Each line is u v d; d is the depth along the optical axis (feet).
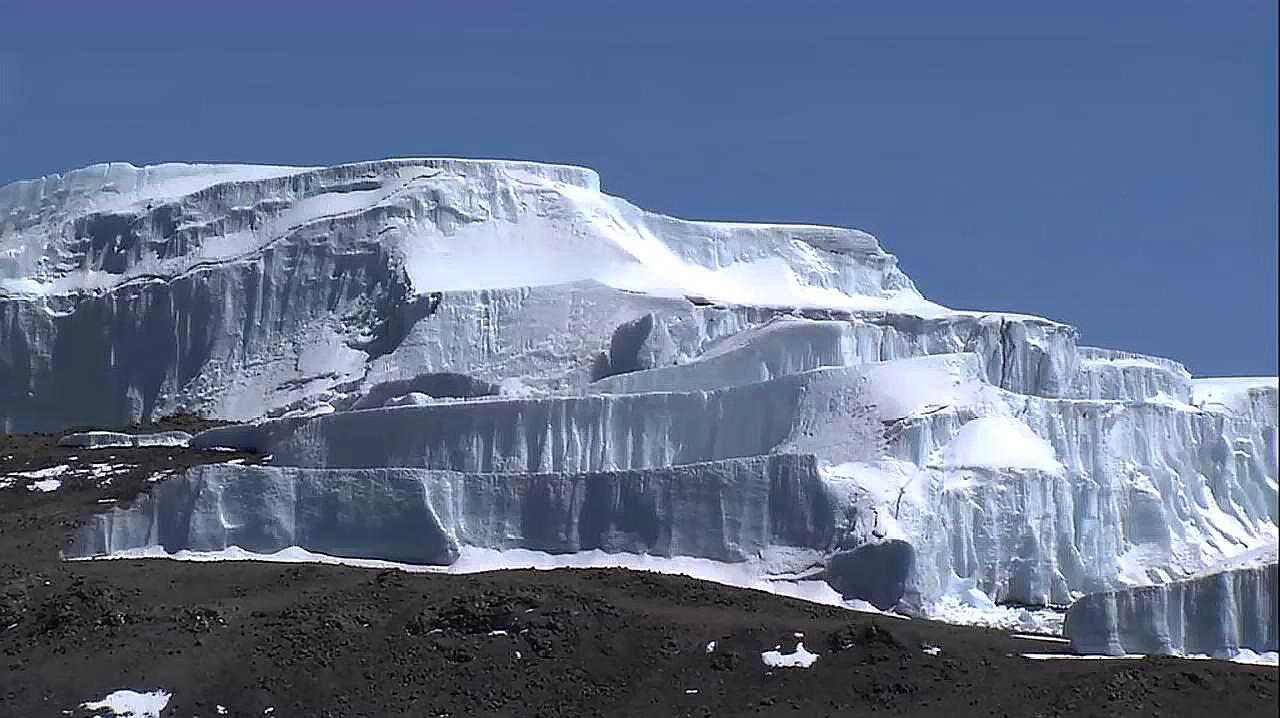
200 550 436.76
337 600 388.16
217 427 518.78
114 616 385.09
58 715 360.28
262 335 571.69
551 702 357.82
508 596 380.99
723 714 349.61
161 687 364.99
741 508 427.74
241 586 401.29
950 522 433.89
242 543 437.58
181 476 442.91
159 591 397.60
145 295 584.81
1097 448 468.75
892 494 428.97
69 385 588.91
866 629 363.76
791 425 453.99
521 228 580.30
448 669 365.81
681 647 365.81
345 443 473.26
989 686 349.82
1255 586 377.71
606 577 402.93
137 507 442.09
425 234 574.56
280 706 360.07
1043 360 529.45
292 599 392.06
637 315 529.86
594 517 432.25
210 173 636.48
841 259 603.26
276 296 573.33
